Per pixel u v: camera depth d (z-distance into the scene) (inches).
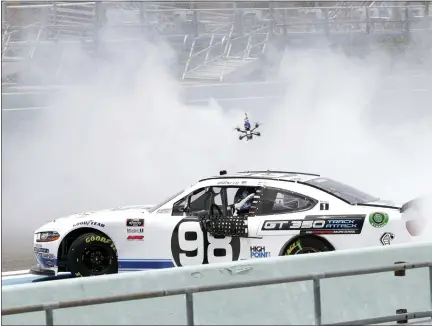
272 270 610.2
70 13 1953.7
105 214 920.3
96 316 561.6
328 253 631.2
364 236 799.7
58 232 920.9
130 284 583.8
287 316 603.8
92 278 578.6
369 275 640.4
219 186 874.1
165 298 577.9
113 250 909.8
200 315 579.8
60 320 548.1
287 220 831.7
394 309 644.1
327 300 619.5
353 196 849.5
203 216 863.7
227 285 529.7
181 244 867.4
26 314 544.7
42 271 939.3
